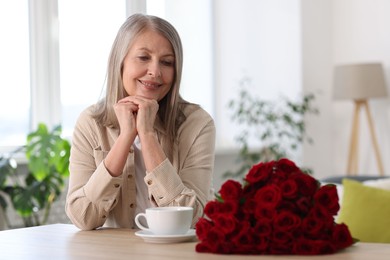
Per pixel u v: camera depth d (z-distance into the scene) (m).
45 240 1.87
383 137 6.02
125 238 1.87
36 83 4.66
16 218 4.33
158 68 2.20
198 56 6.08
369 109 5.89
